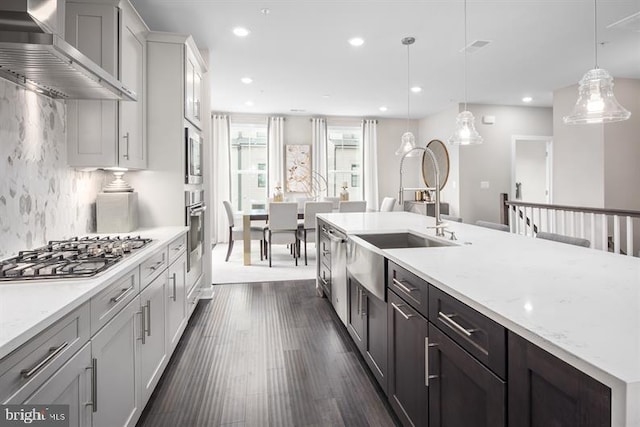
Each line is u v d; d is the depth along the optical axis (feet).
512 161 22.76
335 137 26.66
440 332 4.37
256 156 25.84
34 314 3.29
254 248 23.32
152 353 6.63
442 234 7.96
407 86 18.17
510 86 18.28
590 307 3.34
